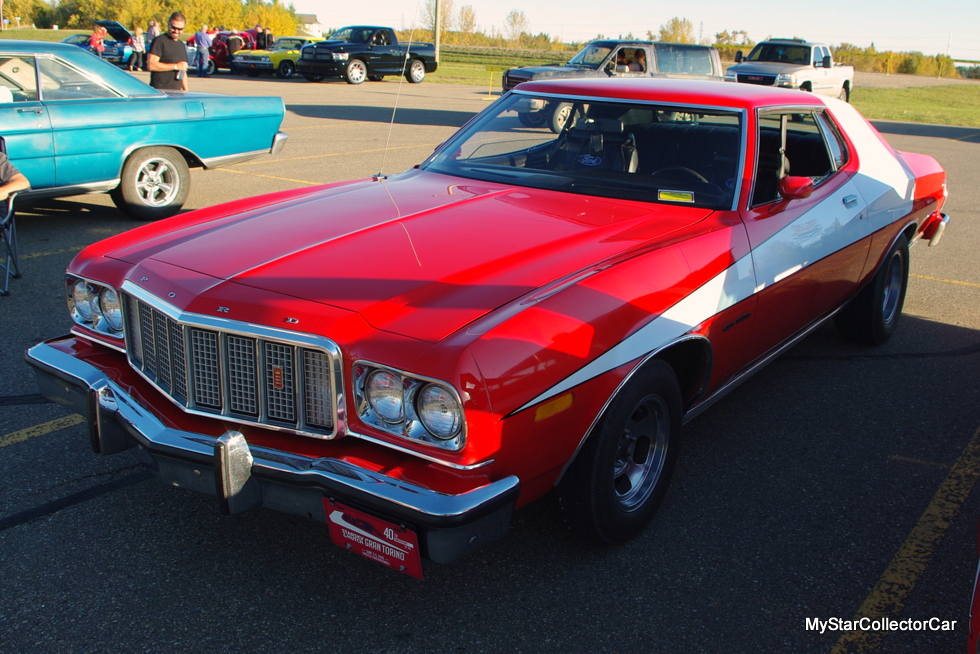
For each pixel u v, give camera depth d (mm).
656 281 2736
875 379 4469
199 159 7723
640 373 2648
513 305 2379
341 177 9508
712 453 3598
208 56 26312
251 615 2492
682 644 2422
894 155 4805
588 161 3639
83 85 6973
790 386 4352
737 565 2805
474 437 2148
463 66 37906
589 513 2645
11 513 2977
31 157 6602
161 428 2494
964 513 3182
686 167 3471
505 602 2582
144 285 2646
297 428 2387
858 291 4508
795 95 4043
